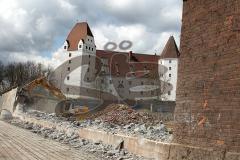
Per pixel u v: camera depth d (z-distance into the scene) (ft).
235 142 31.53
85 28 395.14
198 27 37.32
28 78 428.15
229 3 33.53
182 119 38.60
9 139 62.23
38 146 54.65
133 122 103.45
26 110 144.66
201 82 36.35
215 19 35.09
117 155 48.26
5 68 430.61
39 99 152.97
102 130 69.77
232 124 32.04
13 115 147.23
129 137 51.80
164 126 75.46
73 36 394.73
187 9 39.27
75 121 108.78
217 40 34.65
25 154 45.65
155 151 43.16
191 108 37.40
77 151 51.11
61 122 97.25
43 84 154.81
